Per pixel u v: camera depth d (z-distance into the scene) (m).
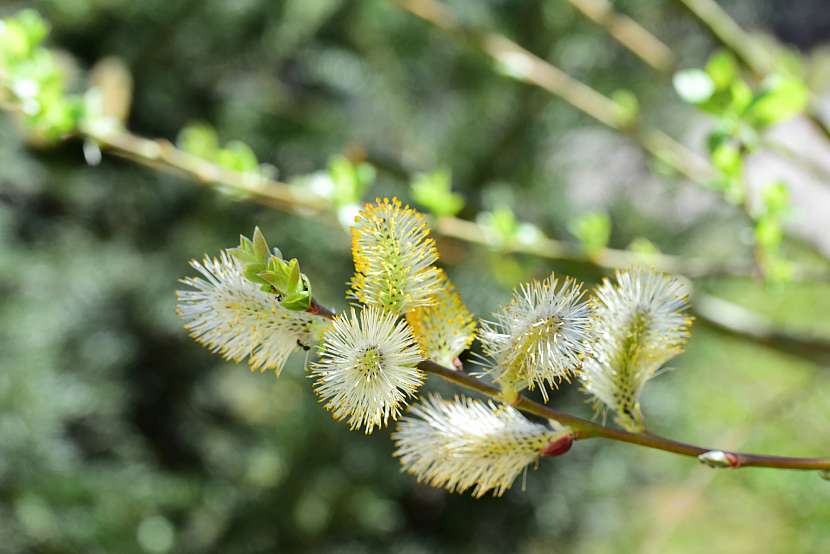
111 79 1.16
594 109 1.10
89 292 2.14
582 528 2.16
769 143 0.89
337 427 2.02
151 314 2.18
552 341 0.63
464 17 1.96
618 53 2.06
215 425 2.29
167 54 2.19
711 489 1.68
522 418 0.65
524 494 2.15
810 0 3.61
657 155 1.08
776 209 0.89
